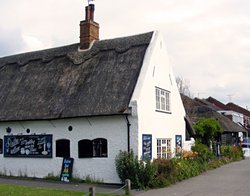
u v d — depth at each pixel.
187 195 14.91
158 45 21.73
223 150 33.62
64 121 20.11
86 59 22.25
